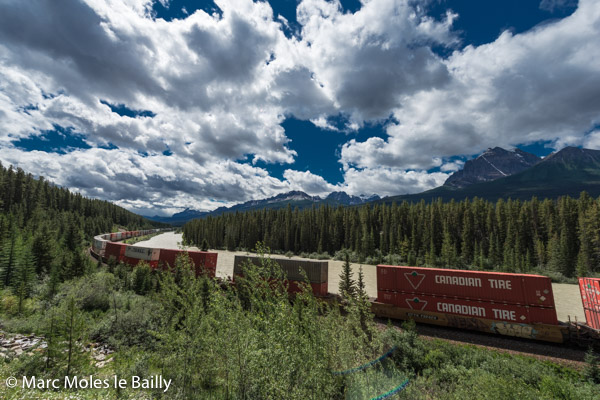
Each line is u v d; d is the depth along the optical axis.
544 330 16.61
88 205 150.50
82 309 19.50
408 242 81.75
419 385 10.44
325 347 5.93
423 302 20.45
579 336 15.84
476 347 15.61
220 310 6.90
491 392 8.56
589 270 57.75
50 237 46.84
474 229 82.50
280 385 5.30
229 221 126.56
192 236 132.12
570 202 74.56
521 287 17.66
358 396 7.14
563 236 62.75
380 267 22.61
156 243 107.56
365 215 99.25
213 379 8.15
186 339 7.88
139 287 25.50
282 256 94.38
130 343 13.84
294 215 112.50
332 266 64.88
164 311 8.93
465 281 19.33
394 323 20.47
